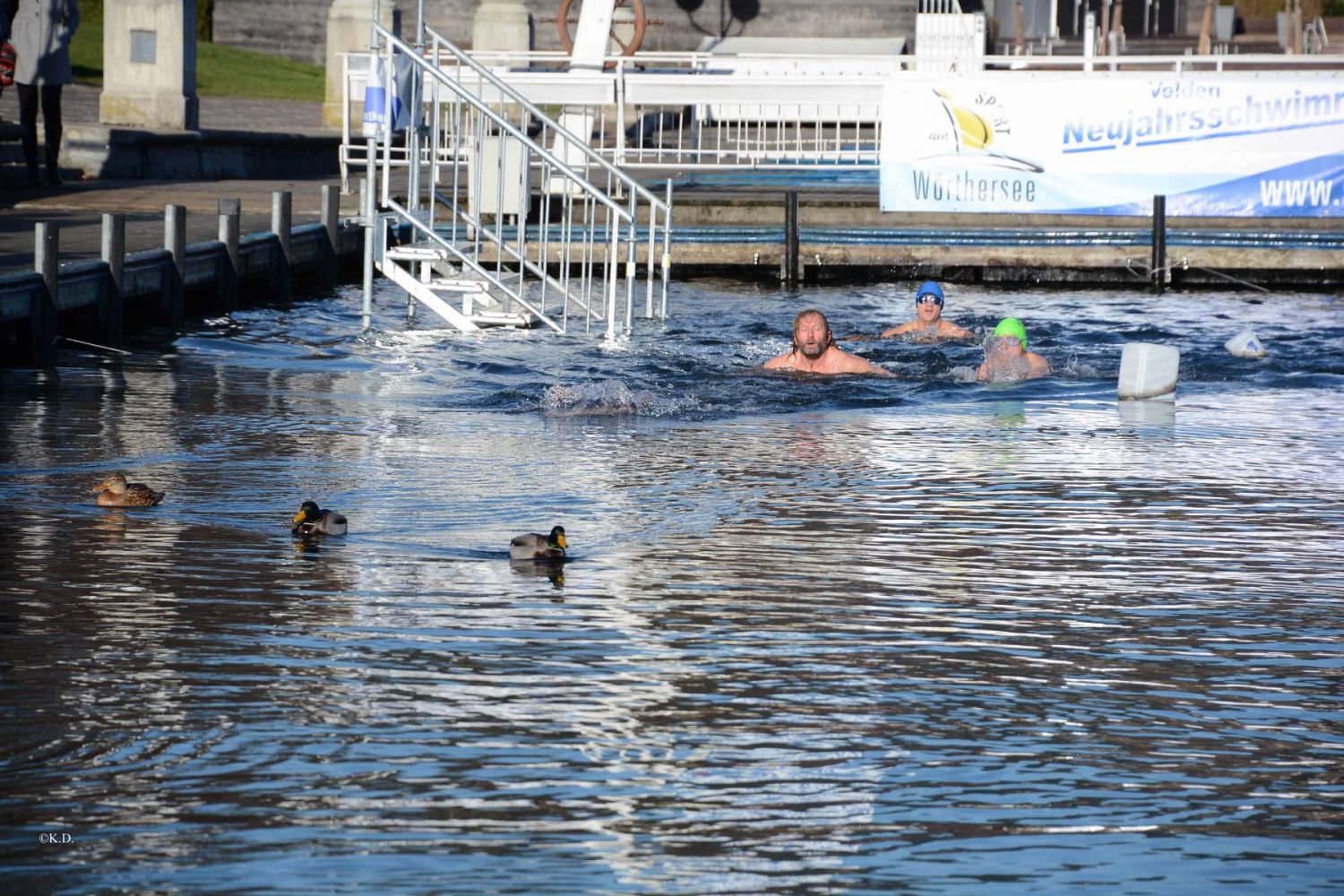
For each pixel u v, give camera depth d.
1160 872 14.68
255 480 29.97
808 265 73.94
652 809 15.73
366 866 14.48
